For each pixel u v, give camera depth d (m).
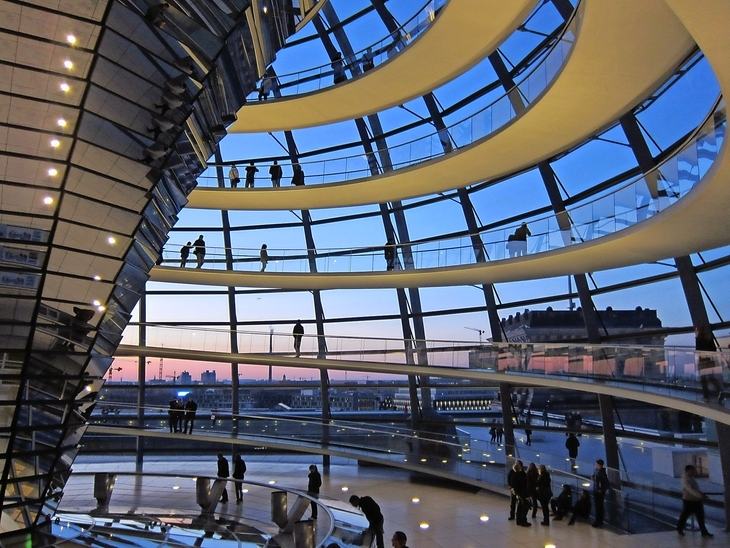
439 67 17.84
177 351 25.69
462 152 17.67
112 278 9.78
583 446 21.05
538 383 17.81
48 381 9.84
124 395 29.20
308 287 24.83
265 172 23.06
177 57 8.36
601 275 20.06
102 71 7.89
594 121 15.31
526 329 22.69
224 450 28.88
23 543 10.62
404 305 26.52
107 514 14.38
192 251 24.69
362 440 23.97
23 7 7.21
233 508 18.09
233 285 25.56
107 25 7.48
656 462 18.12
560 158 20.23
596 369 15.72
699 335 16.36
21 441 9.84
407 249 21.73
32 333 9.31
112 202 9.13
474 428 24.64
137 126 8.68
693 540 14.34
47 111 8.02
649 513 15.83
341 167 21.84
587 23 11.08
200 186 23.38
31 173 8.41
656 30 11.29
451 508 18.73
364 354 23.45
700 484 16.70
